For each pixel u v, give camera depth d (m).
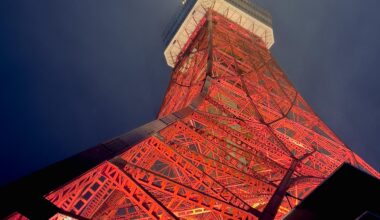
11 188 8.24
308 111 38.62
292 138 31.27
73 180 9.58
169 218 10.16
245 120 27.00
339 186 6.16
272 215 12.53
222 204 12.07
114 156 11.88
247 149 21.97
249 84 37.59
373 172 27.23
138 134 14.61
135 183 10.84
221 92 32.06
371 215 5.41
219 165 20.06
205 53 39.62
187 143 21.67
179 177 19.59
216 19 52.28
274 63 49.69
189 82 38.84
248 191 20.94
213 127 21.73
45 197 8.58
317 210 6.54
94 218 18.20
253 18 58.12
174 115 19.55
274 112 34.53
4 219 7.39
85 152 11.21
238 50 46.38
